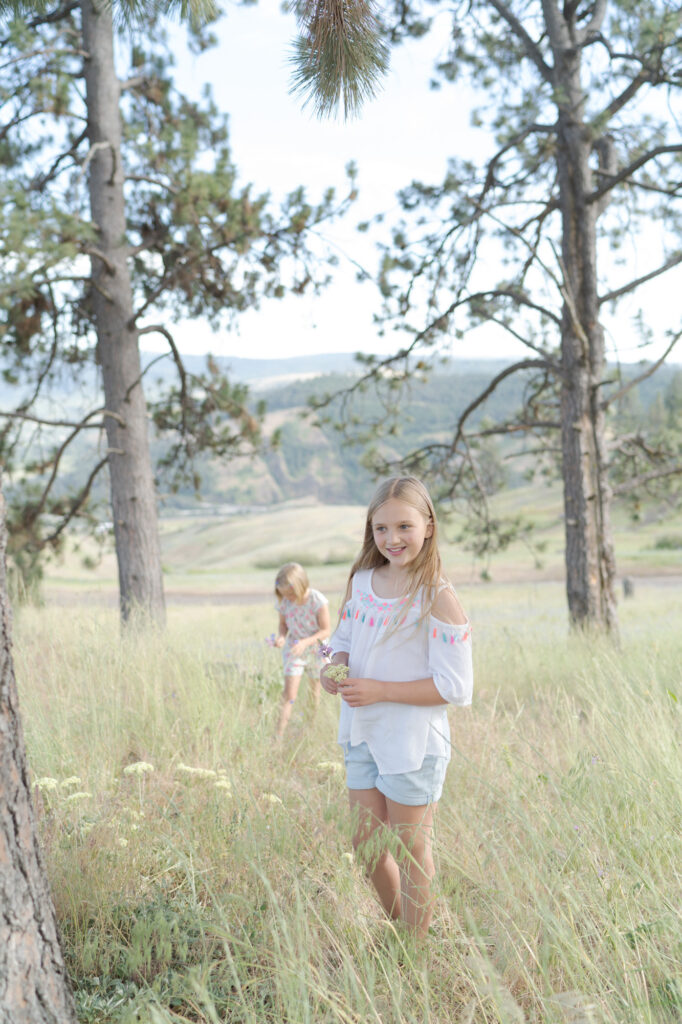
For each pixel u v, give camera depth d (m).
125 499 10.24
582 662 7.14
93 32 10.14
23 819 2.05
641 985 2.18
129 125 10.03
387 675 2.66
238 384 11.74
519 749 4.22
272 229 10.59
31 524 11.26
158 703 5.07
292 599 5.84
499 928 2.47
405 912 2.54
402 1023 2.02
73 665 6.09
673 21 8.13
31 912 2.02
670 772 3.30
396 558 2.67
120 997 2.31
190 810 3.37
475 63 10.80
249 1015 2.08
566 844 2.85
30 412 11.37
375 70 3.26
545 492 84.81
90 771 4.02
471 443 11.90
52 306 10.41
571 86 9.70
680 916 2.39
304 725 5.40
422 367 11.28
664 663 5.92
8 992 1.92
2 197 8.20
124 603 9.87
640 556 48.28
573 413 9.45
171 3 3.43
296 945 2.44
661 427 11.26
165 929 2.42
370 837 2.54
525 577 40.28
